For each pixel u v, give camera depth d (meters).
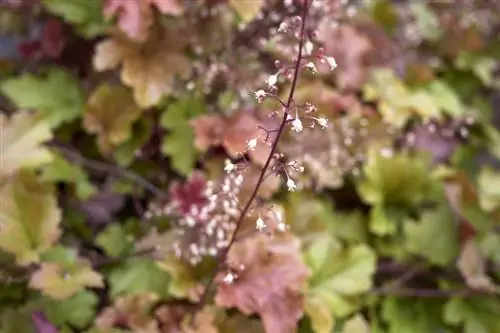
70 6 0.94
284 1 0.88
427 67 1.05
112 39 0.89
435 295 0.92
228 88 0.92
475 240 0.95
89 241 0.91
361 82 0.99
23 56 0.98
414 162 0.96
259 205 0.78
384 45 1.04
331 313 0.83
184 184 0.89
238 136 0.87
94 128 0.91
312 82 0.94
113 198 0.92
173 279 0.83
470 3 1.10
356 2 1.07
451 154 1.04
